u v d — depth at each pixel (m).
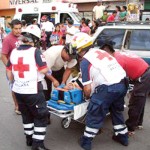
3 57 5.23
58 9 14.74
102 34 7.25
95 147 4.39
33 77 3.87
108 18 13.74
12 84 4.28
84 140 4.30
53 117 5.49
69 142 4.54
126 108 5.77
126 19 13.05
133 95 4.51
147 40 6.82
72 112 4.47
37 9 15.17
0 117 5.59
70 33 11.50
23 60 3.86
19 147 4.41
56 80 4.84
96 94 4.06
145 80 4.42
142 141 4.58
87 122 4.19
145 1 17.16
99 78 4.00
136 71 4.41
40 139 4.07
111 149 4.33
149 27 6.87
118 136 4.47
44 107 4.00
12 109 6.04
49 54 4.70
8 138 4.71
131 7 12.96
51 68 4.93
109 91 3.98
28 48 3.93
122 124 4.39
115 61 4.15
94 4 19.98
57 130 4.95
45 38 14.40
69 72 4.87
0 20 17.30
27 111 4.17
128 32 7.01
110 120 5.35
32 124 4.28
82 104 4.46
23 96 3.93
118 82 4.03
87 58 4.05
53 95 4.61
